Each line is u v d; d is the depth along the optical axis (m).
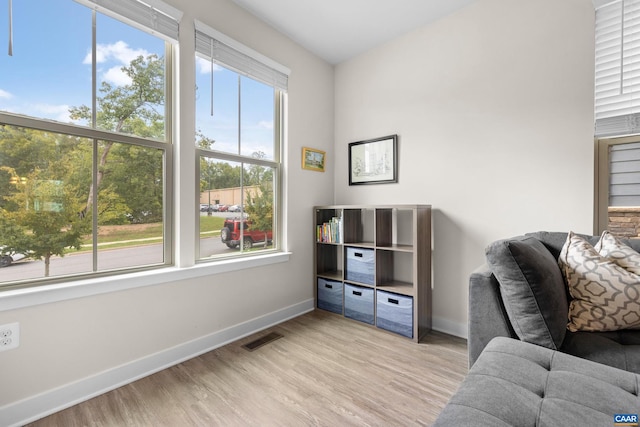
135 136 1.82
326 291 2.91
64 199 1.57
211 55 2.12
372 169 2.93
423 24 2.55
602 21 1.83
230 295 2.27
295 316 2.80
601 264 1.33
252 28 2.41
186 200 2.00
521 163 2.11
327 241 2.90
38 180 1.49
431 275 2.51
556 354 1.09
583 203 1.89
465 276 2.35
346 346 2.17
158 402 1.54
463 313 2.35
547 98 2.01
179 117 1.95
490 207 2.23
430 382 1.71
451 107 2.42
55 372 1.48
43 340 1.44
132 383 1.71
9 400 1.36
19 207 1.44
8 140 1.41
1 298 1.30
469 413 0.82
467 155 2.34
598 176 1.88
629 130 1.74
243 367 1.88
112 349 1.67
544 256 1.36
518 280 1.24
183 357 1.97
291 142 2.78
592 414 0.79
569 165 1.93
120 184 1.77
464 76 2.35
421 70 2.59
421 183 2.60
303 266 2.92
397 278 2.73
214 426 1.37
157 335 1.86
